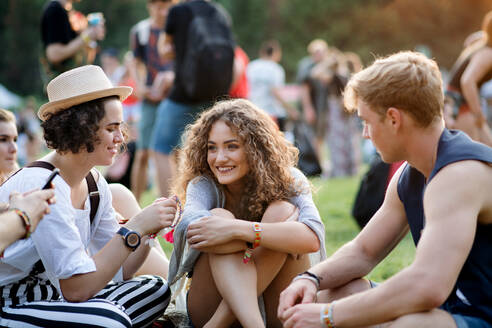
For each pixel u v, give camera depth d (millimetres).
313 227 2680
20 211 1977
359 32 35344
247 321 2432
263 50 9141
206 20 5219
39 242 2354
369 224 2480
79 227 2604
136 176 6230
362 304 2016
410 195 2283
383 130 2143
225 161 2779
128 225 2531
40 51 5289
